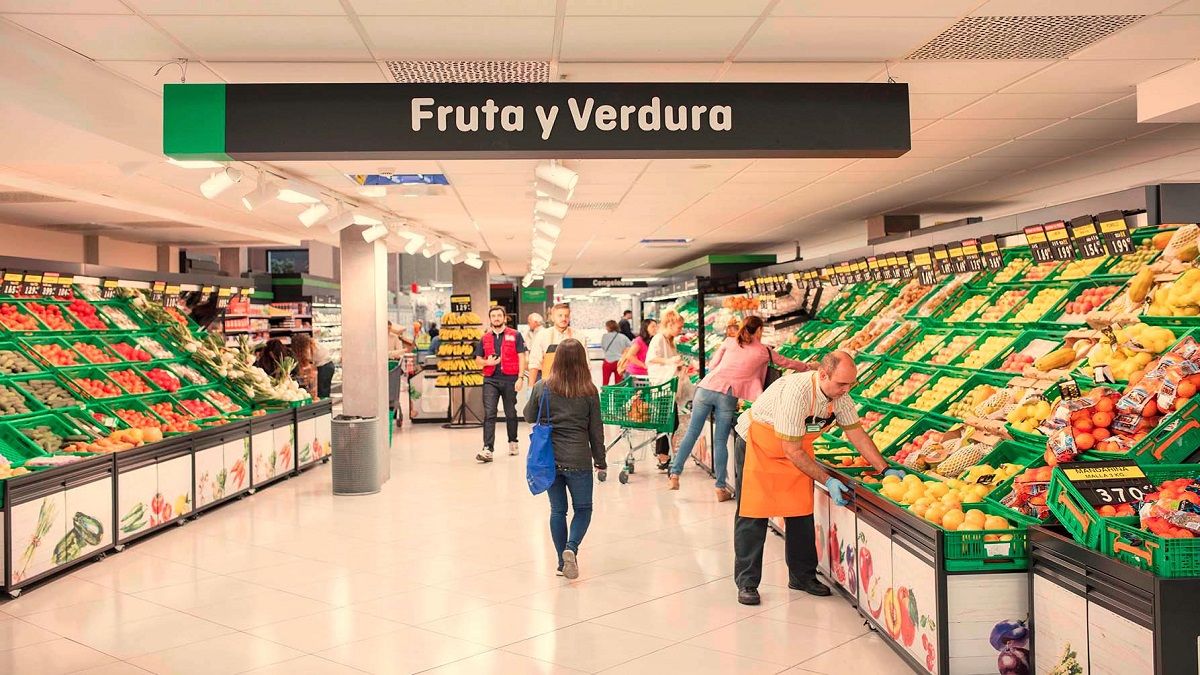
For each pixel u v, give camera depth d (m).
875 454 5.08
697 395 8.58
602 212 10.49
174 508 7.37
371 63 4.52
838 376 4.74
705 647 4.53
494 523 7.54
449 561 6.29
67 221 11.40
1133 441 3.94
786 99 4.57
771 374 9.23
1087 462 3.61
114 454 6.54
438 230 11.83
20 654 4.51
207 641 4.68
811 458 4.96
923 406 6.25
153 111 5.39
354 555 6.48
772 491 5.14
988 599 3.78
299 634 4.79
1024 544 3.79
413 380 15.89
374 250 9.62
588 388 5.85
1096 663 3.24
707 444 9.75
